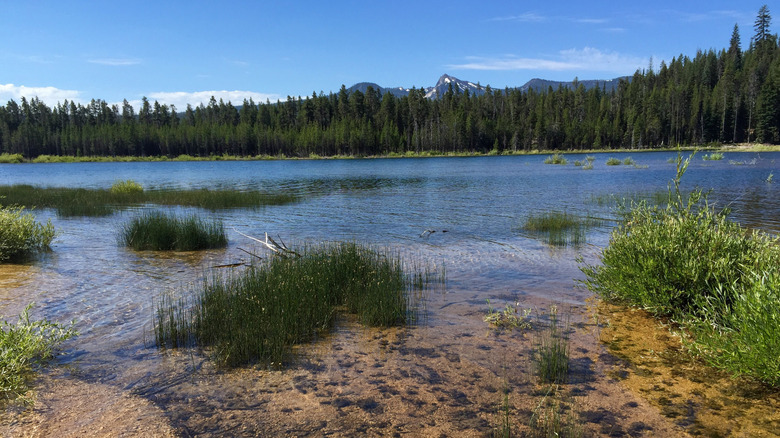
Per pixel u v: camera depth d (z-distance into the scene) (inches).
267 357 191.0
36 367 181.8
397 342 212.1
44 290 299.7
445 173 1974.7
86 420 141.0
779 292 160.9
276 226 616.7
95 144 5757.9
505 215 697.0
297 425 138.8
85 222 660.1
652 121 4616.1
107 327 230.7
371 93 6781.5
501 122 5172.2
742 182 1101.7
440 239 508.7
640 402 151.1
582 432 133.0
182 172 2578.7
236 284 283.9
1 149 5821.9
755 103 4205.2
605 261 272.1
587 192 1013.8
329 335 223.0
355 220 665.0
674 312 229.8
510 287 311.3
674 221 248.5
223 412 146.9
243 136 5733.3
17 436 131.0
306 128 5871.1
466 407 149.7
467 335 220.1
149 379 171.8
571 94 6058.1
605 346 201.8
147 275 347.9
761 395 153.5
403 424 139.0
